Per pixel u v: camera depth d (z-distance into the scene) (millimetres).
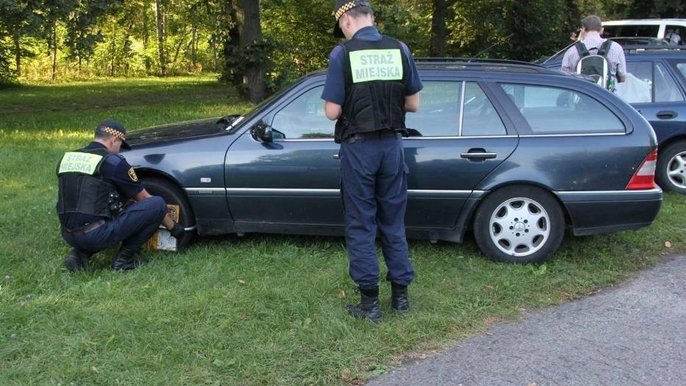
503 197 4805
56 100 18312
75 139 10430
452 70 4953
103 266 4754
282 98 4984
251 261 4863
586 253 5234
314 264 4828
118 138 4766
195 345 3584
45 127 11797
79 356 3449
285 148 4859
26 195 6738
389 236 3947
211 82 26594
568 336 3834
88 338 3619
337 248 5180
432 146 4773
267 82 16828
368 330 3783
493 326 3963
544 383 3295
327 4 19328
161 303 4078
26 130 11359
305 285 4418
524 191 4785
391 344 3650
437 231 4934
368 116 3668
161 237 5055
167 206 4855
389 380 3318
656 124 7070
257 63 16672
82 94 20469
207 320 3867
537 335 3844
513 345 3711
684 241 5613
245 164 4887
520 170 4730
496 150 4750
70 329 3730
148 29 33156
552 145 4742
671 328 3953
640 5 19828
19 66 25344
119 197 4629
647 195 4746
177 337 3662
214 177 4918
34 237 5324
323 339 3666
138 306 4023
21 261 4770
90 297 4156
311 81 4969
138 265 4738
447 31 22750
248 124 5008
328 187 4855
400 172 3865
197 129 5445
